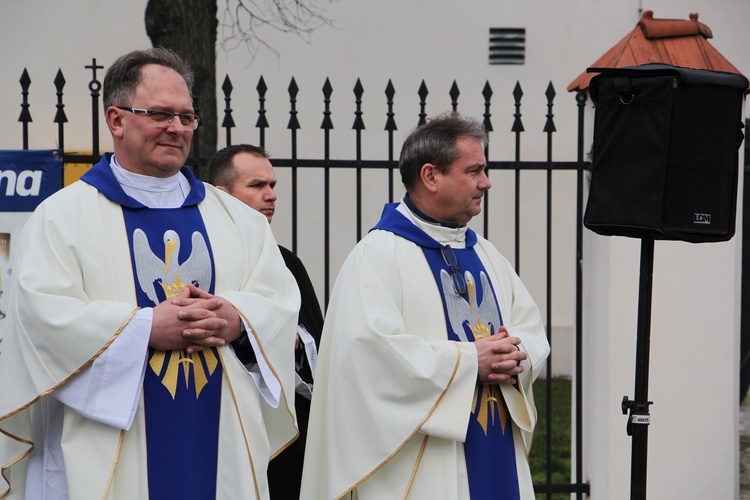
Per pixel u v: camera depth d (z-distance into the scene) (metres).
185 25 17.41
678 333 12.21
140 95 7.17
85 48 22.77
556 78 23.06
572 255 22.77
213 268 7.41
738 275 12.62
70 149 22.58
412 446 7.96
